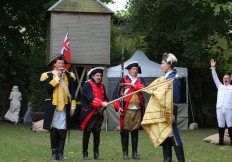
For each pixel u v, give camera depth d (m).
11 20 20.89
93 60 18.41
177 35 18.70
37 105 19.73
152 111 7.36
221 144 12.58
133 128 9.38
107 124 17.55
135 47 23.33
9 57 22.94
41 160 9.03
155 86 7.38
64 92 9.02
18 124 20.97
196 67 22.17
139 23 20.12
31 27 21.67
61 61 9.02
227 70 21.77
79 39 18.38
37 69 20.28
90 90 9.20
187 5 18.48
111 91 18.14
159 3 19.23
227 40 20.09
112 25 24.52
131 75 9.55
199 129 19.00
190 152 10.80
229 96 12.52
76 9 18.30
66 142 12.70
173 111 7.28
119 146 11.90
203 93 22.23
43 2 20.06
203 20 18.27
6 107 23.58
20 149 10.89
